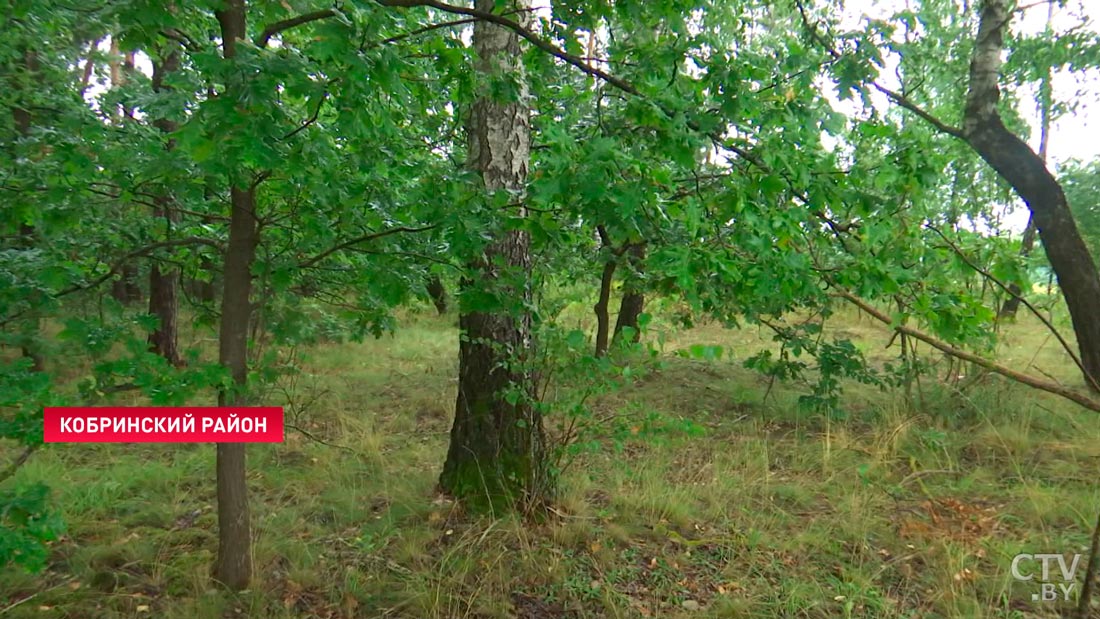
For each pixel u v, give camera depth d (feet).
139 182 10.93
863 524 14.69
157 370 8.64
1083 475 17.28
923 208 12.50
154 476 17.06
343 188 10.18
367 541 13.87
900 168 11.18
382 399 25.98
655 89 11.84
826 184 10.77
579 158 9.40
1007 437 19.83
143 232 12.79
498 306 10.76
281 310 12.06
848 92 13.96
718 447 20.24
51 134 10.39
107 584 12.24
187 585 12.17
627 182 9.18
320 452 19.52
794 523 15.10
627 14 13.44
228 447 11.73
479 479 15.05
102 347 9.12
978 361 10.82
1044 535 14.02
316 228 10.41
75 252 11.72
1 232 11.03
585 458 19.03
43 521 6.56
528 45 15.75
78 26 12.59
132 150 10.52
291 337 12.21
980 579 12.55
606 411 23.44
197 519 15.03
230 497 11.82
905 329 11.13
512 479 14.92
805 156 11.18
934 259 11.35
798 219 9.90
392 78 8.24
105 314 11.46
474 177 11.28
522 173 14.92
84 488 16.17
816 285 12.94
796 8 19.98
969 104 21.62
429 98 13.69
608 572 12.86
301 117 11.25
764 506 15.94
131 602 11.66
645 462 18.52
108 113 11.93
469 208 9.94
